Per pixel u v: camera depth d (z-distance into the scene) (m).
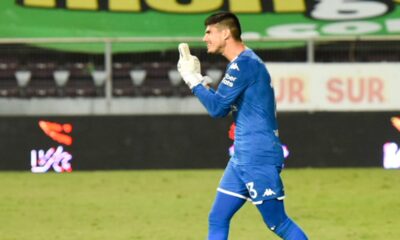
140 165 53.56
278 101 53.19
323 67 53.12
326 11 61.97
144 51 55.56
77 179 50.22
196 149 53.50
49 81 56.34
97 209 40.31
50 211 39.84
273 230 24.78
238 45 24.48
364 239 33.25
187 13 61.28
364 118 53.28
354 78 53.19
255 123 24.14
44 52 56.12
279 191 24.19
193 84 24.45
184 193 44.78
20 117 53.38
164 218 37.88
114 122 53.47
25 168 53.56
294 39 54.28
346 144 53.38
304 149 53.34
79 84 56.25
